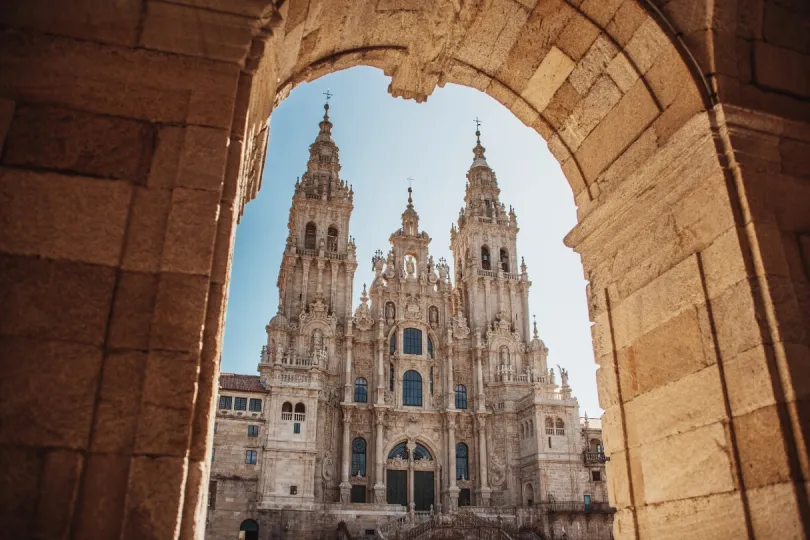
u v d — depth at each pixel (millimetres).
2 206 5672
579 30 9695
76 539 4922
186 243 5938
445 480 67812
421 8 10406
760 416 7152
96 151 6086
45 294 5516
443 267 78438
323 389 65812
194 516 5312
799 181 8258
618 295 9906
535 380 71312
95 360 5422
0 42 6168
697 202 8492
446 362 73062
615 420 9500
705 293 8164
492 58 11078
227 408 58188
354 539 56000
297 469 57281
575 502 63375
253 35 6906
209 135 6367
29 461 5031
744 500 7195
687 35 8742
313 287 71438
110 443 5219
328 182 77312
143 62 6461
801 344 7270
